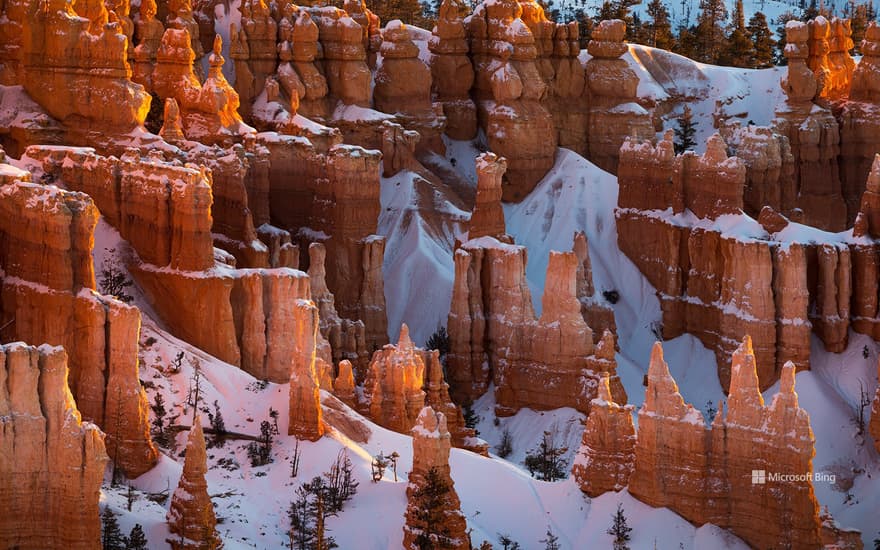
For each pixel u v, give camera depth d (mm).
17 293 99750
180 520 88062
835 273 130375
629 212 145500
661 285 142375
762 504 96125
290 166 136750
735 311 132000
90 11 134125
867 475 122562
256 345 110875
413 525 92438
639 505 98438
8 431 79562
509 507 100875
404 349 112688
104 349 96375
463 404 129875
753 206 149875
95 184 114250
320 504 92750
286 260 126000
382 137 150375
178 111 135500
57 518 80250
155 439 101000
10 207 100875
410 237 144250
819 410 126562
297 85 150750
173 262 111125
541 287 145875
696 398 134250
